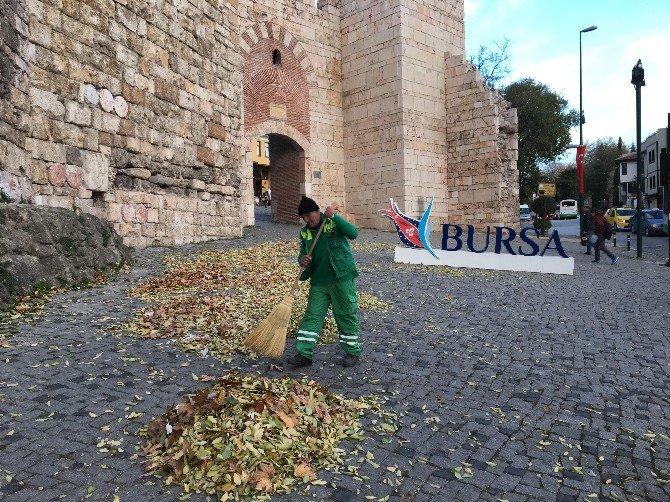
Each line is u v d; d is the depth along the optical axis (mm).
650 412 4414
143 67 12281
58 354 5008
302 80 24156
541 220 31203
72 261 8266
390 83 23969
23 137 8750
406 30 23750
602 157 85938
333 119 25438
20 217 7500
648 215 35156
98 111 10812
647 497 3205
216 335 5969
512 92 43156
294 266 10977
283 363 5215
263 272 10062
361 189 25297
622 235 36062
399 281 10227
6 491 2922
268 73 22812
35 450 3346
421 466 3443
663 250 22672
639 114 18094
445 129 25875
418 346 5961
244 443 3377
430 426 4023
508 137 26438
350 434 3791
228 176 16375
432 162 25078
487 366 5398
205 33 15008
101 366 4793
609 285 10867
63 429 3623
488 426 4055
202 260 11086
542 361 5621
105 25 11000
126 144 11695
